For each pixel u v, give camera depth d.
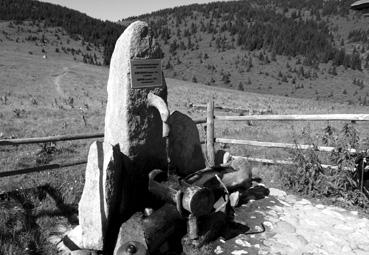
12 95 35.94
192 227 4.19
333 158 5.98
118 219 4.44
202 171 5.25
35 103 26.64
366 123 14.36
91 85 57.41
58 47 194.50
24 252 3.97
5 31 195.50
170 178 4.72
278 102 66.75
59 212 5.05
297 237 4.55
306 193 5.92
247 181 5.50
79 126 13.96
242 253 4.18
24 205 5.10
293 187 6.11
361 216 5.16
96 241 4.09
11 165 7.49
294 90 197.00
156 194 4.52
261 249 4.27
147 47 4.85
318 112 29.28
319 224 4.91
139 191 4.92
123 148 4.79
